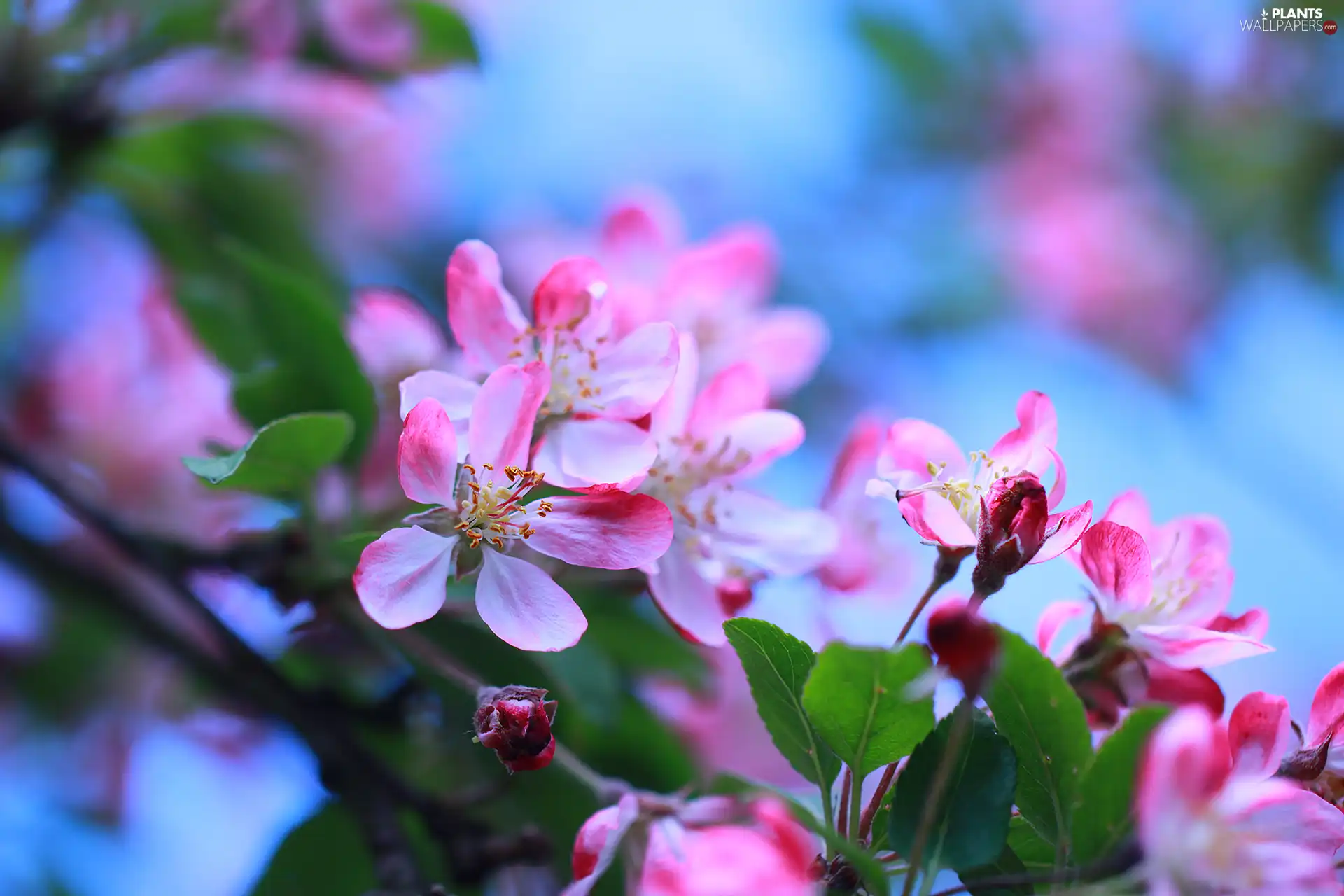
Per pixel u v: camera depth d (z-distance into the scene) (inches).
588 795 24.2
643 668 25.3
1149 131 38.9
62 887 27.4
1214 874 20.7
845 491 24.0
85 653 27.9
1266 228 37.9
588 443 22.3
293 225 28.1
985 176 38.8
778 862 21.1
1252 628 22.5
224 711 26.0
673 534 22.2
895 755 21.4
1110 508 22.6
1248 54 37.7
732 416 23.1
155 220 27.7
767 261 25.1
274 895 23.8
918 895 21.0
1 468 24.6
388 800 23.8
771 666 21.6
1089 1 39.3
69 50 27.0
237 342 25.4
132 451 27.5
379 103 28.5
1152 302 38.5
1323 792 21.7
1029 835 21.7
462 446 22.3
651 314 24.8
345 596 23.7
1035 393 22.1
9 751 27.8
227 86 27.9
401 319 24.8
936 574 22.0
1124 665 22.3
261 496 23.6
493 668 23.6
